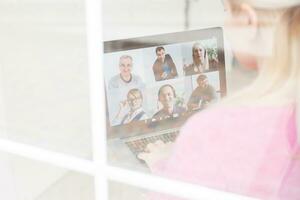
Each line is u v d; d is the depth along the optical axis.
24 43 0.72
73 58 0.68
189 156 0.63
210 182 0.62
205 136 0.61
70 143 0.74
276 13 0.53
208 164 0.62
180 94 0.62
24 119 0.77
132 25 0.62
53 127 0.75
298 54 0.53
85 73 0.67
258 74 0.56
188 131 0.62
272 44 0.55
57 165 0.76
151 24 0.61
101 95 0.66
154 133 0.64
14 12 0.70
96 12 0.64
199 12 0.58
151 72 0.62
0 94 0.78
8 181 0.83
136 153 0.66
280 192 0.58
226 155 0.61
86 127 0.71
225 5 0.56
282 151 0.57
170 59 0.61
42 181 0.79
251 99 0.58
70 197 0.76
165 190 0.65
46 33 0.69
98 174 0.71
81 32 0.66
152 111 0.64
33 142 0.78
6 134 0.80
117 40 0.63
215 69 0.59
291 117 0.56
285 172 0.57
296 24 0.53
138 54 0.63
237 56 0.57
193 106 0.61
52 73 0.71
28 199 0.82
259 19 0.55
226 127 0.60
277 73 0.55
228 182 0.61
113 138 0.67
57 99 0.72
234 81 0.58
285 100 0.55
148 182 0.67
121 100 0.65
